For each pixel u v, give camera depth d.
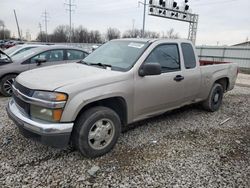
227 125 4.92
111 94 3.30
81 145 3.17
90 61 4.30
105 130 3.37
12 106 3.43
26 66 6.62
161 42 4.19
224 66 5.76
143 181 2.88
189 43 4.80
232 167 3.27
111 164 3.21
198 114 5.52
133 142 3.88
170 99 4.29
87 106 3.28
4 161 3.16
